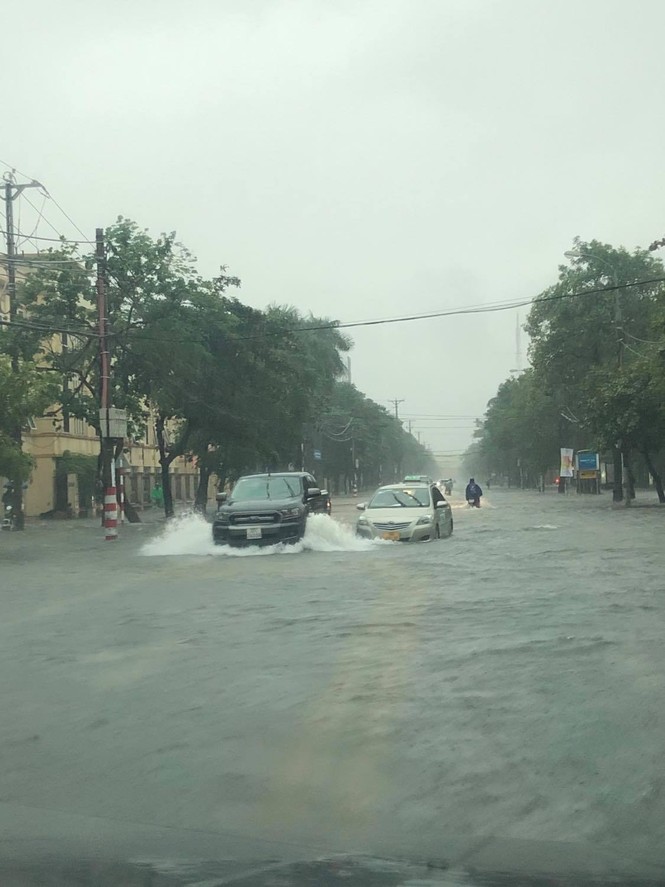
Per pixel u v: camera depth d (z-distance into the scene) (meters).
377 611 11.55
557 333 54.09
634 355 52.09
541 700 7.07
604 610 11.27
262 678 8.01
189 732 6.44
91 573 17.64
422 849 4.36
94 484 53.50
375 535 22.52
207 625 10.86
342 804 5.04
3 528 37.34
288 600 12.76
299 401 50.84
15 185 35.91
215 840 4.50
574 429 78.31
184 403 43.47
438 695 7.29
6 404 24.58
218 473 54.41
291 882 3.79
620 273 53.12
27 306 37.28
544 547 20.48
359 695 7.34
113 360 38.69
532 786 5.25
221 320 42.28
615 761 5.64
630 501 45.69
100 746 6.17
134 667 8.59
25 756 5.98
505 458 126.94
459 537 24.02
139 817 4.90
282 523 21.12
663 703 6.93
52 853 4.28
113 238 36.59
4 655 9.34
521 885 3.79
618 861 4.17
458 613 11.24
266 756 5.88
